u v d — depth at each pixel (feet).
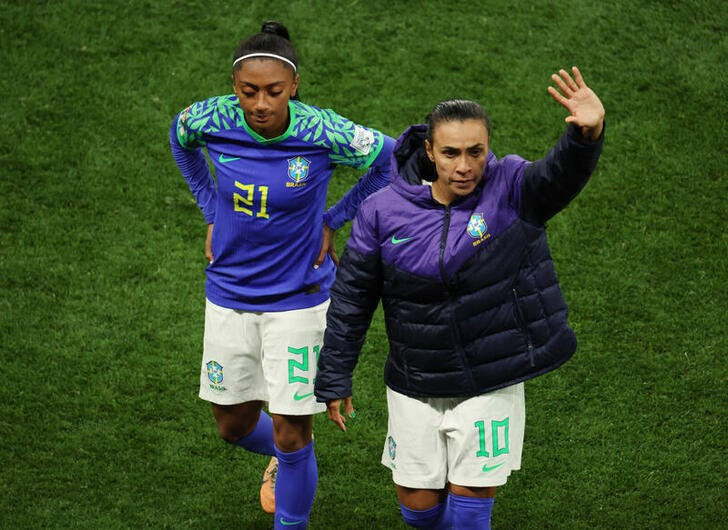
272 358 54.13
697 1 98.94
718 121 89.15
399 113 89.30
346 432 65.21
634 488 61.00
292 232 52.70
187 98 90.17
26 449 62.75
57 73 91.76
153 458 62.75
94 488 60.44
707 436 64.39
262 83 48.75
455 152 45.01
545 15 98.07
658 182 83.97
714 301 74.38
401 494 51.44
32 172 83.61
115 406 66.18
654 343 71.20
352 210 54.54
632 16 97.91
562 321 48.67
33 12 96.84
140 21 96.73
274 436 55.31
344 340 49.60
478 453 48.98
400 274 47.52
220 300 54.75
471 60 93.97
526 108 89.81
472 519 49.96
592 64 93.66
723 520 58.70
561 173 44.39
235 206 52.37
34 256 77.20
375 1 98.99
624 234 79.71
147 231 79.71
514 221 46.80
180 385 68.08
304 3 98.84
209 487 61.05
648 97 90.94
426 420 49.88
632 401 67.00
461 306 47.21
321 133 51.06
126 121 88.12
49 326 71.87
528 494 60.85
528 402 67.10
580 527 58.49
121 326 72.23
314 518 59.36
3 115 87.92
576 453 63.46
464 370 48.39
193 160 55.57
